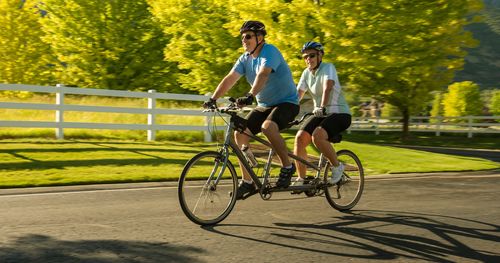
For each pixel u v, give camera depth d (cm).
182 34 2944
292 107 647
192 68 2812
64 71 3572
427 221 644
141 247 496
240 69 647
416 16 2145
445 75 2878
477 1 2270
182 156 1274
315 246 518
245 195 630
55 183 884
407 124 3216
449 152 2245
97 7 3350
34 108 1434
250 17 2095
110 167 1076
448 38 2323
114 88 3409
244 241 528
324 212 685
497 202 795
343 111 693
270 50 622
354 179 730
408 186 959
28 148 1230
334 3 1973
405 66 2389
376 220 644
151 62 3453
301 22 2045
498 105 4294
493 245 541
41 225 573
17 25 4031
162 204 713
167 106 2264
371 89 2811
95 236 531
